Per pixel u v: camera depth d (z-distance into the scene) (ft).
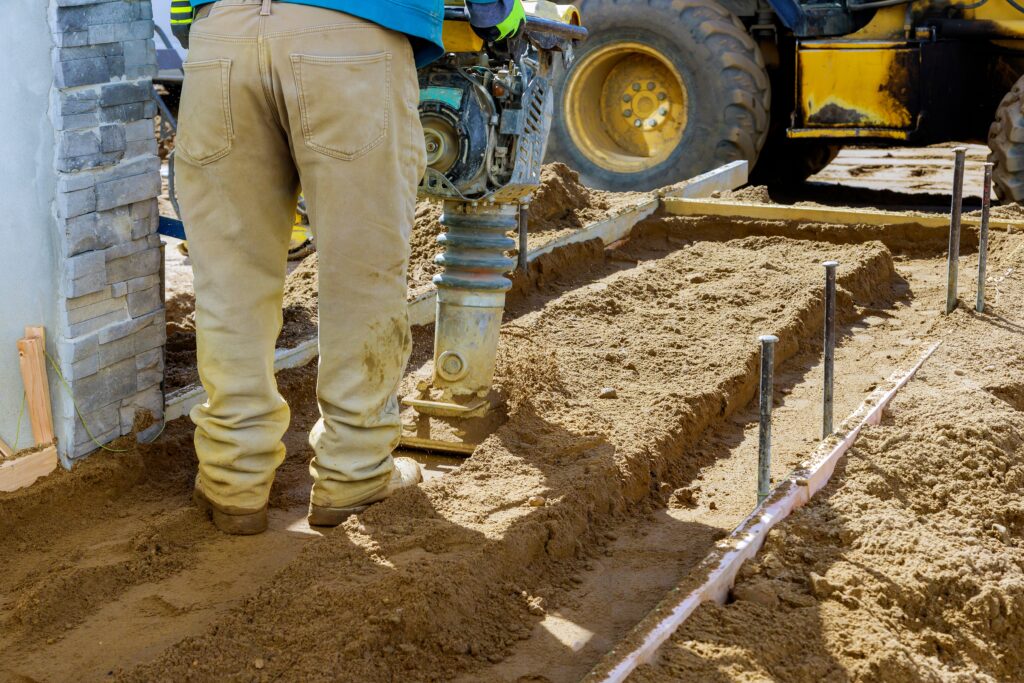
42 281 12.30
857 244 23.86
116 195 12.61
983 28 30.86
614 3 32.94
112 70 12.35
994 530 12.75
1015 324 19.04
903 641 10.46
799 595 10.75
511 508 12.06
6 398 12.75
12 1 11.73
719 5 32.73
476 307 14.28
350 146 10.89
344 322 11.48
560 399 15.31
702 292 20.31
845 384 16.99
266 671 9.35
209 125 11.00
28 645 10.13
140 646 10.07
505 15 12.19
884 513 12.40
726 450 14.94
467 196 13.39
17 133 12.01
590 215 24.66
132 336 13.17
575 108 33.99
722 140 32.60
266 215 11.41
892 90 31.14
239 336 11.49
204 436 12.00
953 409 15.12
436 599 10.21
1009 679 10.87
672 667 9.34
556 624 10.58
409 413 14.84
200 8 11.38
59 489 12.28
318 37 10.69
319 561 10.87
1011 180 30.27
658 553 11.99
